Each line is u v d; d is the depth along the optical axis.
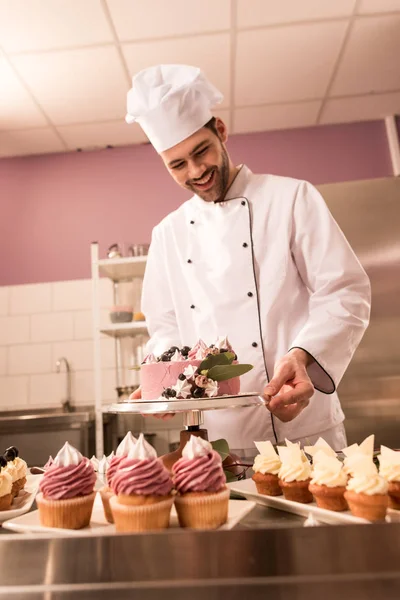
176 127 1.39
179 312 1.65
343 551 0.55
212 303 1.53
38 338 3.39
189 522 0.78
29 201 3.57
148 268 1.80
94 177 3.56
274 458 0.97
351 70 2.90
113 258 3.03
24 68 2.72
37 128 3.31
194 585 0.55
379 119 3.47
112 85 2.91
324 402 1.46
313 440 1.43
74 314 3.40
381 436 2.45
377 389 2.48
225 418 1.44
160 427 3.18
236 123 3.41
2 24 2.42
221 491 0.79
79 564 0.57
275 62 2.80
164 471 0.79
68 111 3.14
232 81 2.95
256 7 2.41
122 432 3.17
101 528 0.81
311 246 1.49
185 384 1.11
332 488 0.82
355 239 2.59
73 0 2.30
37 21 2.41
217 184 1.51
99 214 3.51
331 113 3.35
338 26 2.56
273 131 3.51
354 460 0.85
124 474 0.77
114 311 3.05
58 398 3.30
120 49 2.63
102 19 2.43
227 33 2.56
